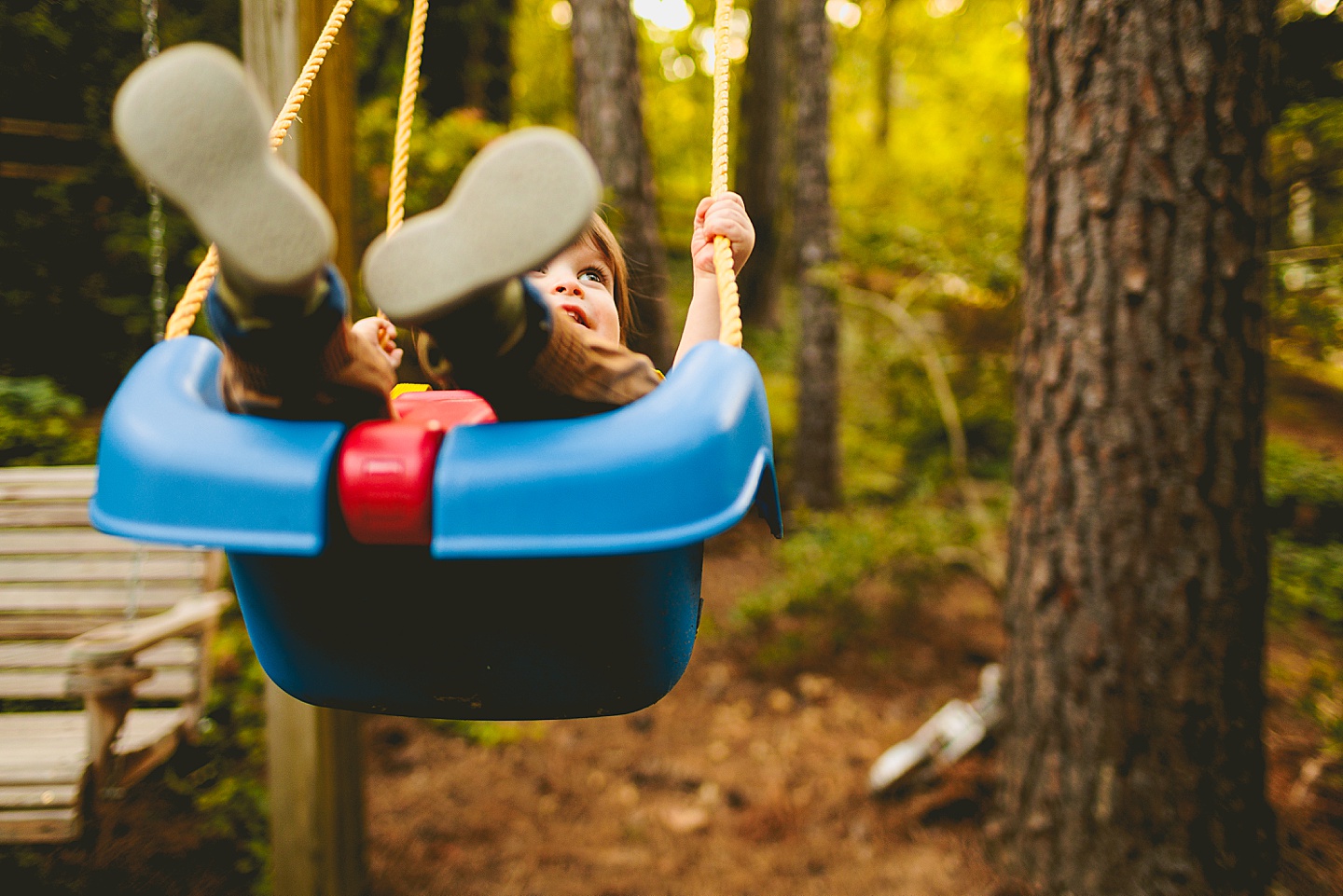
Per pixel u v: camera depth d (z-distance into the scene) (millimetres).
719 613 5348
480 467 812
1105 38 2314
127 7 3385
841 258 7180
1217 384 2309
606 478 800
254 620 1112
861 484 7461
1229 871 2357
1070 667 2484
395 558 997
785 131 12297
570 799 3504
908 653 4727
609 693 1081
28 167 3840
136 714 2465
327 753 2553
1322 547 4141
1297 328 3508
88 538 2752
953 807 3197
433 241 736
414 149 4223
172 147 679
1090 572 2439
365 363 915
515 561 997
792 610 4895
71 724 2406
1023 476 2654
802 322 7066
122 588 2705
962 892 2717
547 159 708
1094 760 2443
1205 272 2277
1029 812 2637
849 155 12312
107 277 4133
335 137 2387
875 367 6812
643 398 867
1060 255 2455
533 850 3154
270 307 782
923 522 4988
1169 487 2338
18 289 3975
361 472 832
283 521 824
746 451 872
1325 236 3521
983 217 4723
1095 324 2389
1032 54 2535
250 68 2299
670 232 12281
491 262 726
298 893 2547
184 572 2709
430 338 874
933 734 3412
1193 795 2354
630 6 5281
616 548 784
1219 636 2340
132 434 892
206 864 2750
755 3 9633
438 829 3266
